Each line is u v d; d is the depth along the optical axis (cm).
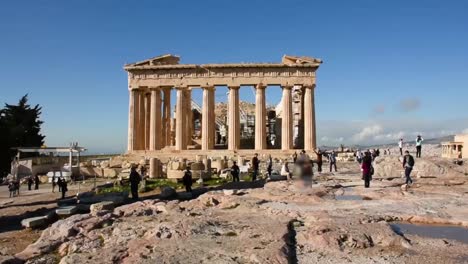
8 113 9519
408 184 2697
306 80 7062
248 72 7144
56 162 6788
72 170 5297
